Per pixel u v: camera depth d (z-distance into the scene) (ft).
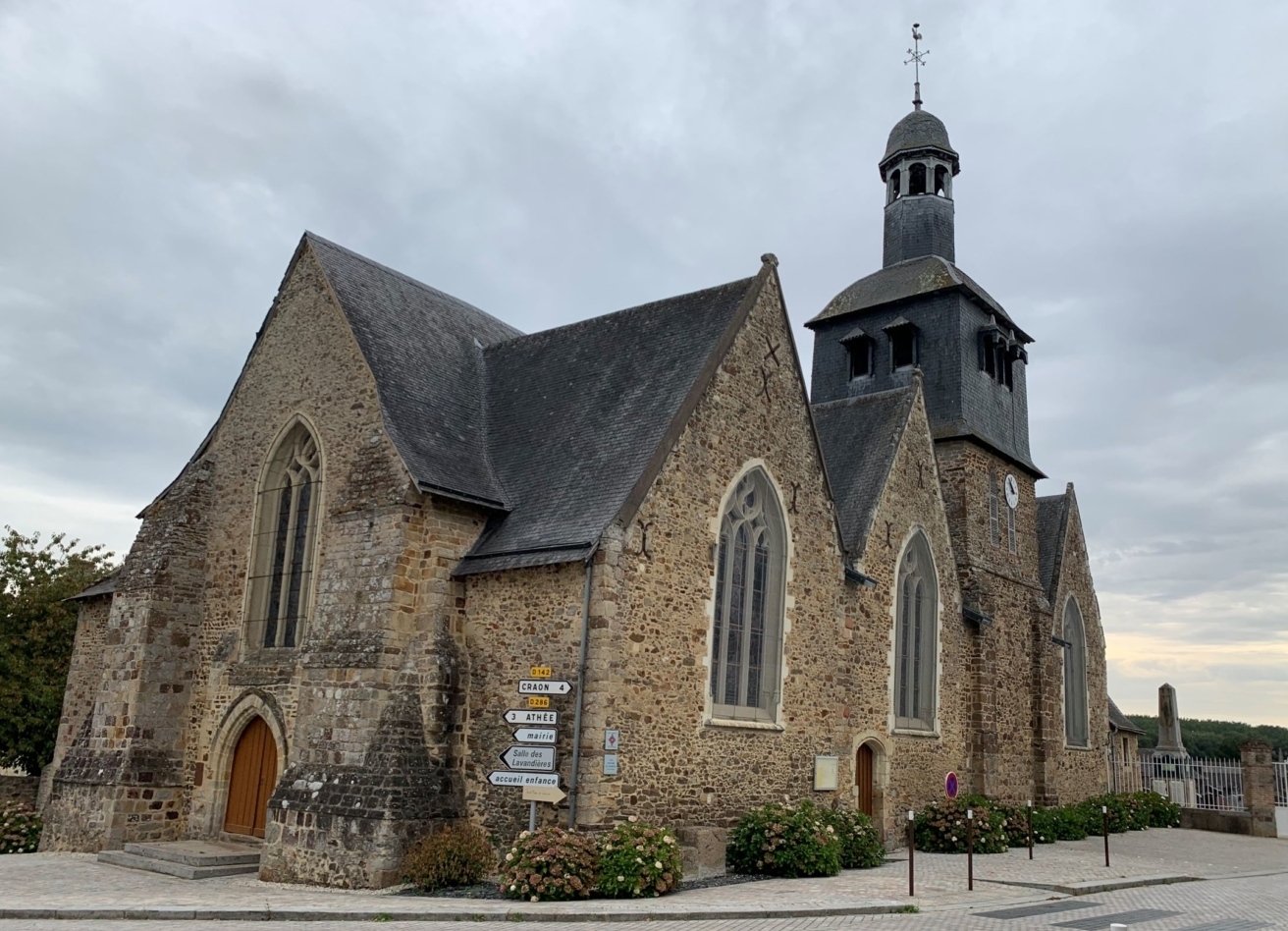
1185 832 107.45
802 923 41.37
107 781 63.36
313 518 63.93
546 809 51.03
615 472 57.47
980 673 88.22
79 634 84.69
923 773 79.71
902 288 104.78
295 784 53.42
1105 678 120.06
